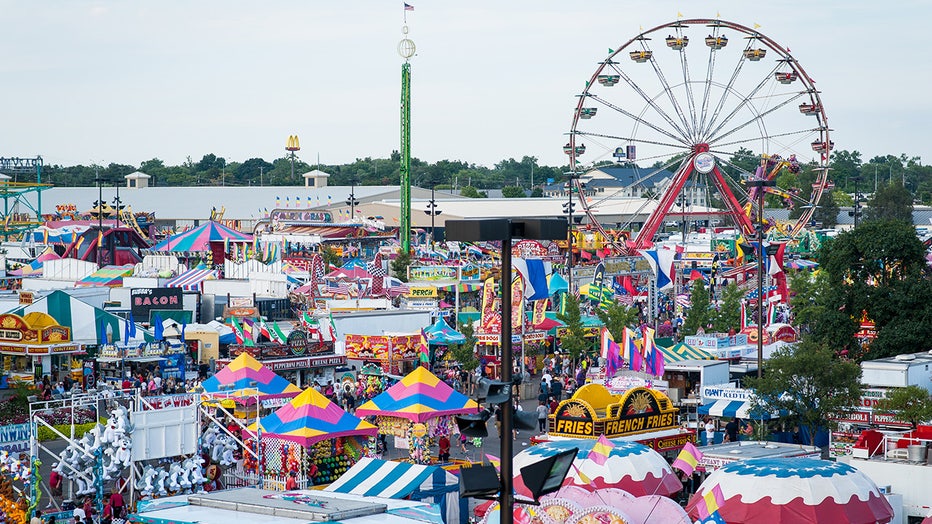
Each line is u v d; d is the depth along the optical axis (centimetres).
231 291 9150
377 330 7619
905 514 3766
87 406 5522
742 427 5328
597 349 7638
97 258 11794
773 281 10431
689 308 8956
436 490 3859
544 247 10819
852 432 4872
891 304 6594
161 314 7419
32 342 6306
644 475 3828
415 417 4716
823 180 11812
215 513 3275
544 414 5819
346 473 3844
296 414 4406
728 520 3406
